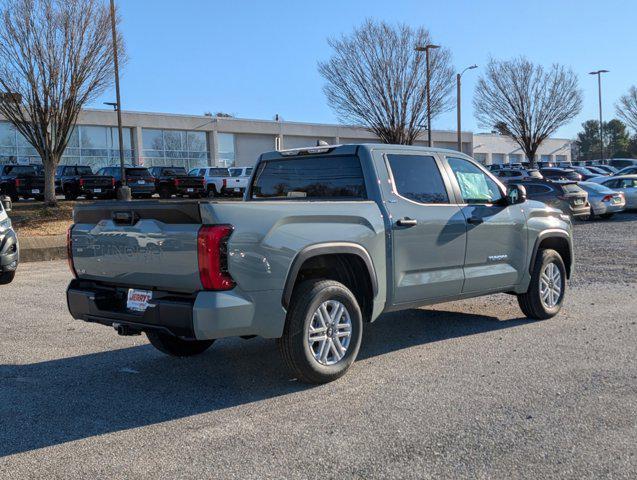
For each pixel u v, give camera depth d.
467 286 6.31
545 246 7.61
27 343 6.75
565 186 21.09
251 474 3.56
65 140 22.61
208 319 4.40
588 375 5.20
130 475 3.59
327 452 3.82
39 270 13.24
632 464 3.60
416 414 4.41
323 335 5.09
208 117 53.06
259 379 5.34
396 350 6.14
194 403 4.77
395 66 28.86
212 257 4.39
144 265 4.81
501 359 5.73
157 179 33.06
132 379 5.43
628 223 21.28
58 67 20.81
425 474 3.52
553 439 3.95
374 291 5.42
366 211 5.40
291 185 6.32
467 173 6.53
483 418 4.30
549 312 7.34
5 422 4.45
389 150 5.87
